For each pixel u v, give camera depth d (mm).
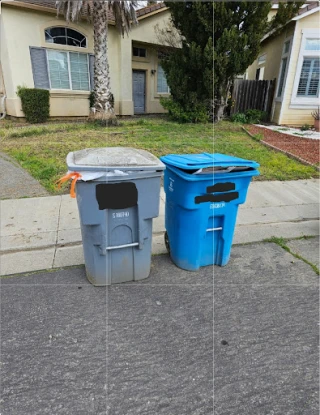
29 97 10758
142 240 2643
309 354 2059
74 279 2795
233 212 2857
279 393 1785
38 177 5414
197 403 1714
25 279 2781
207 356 2021
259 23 9578
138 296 2592
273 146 7992
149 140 8172
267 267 3070
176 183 2701
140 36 13555
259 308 2484
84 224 2412
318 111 11266
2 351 2014
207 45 9359
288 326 2301
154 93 15914
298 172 6145
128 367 1927
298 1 9625
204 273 2945
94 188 2316
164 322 2309
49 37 11312
